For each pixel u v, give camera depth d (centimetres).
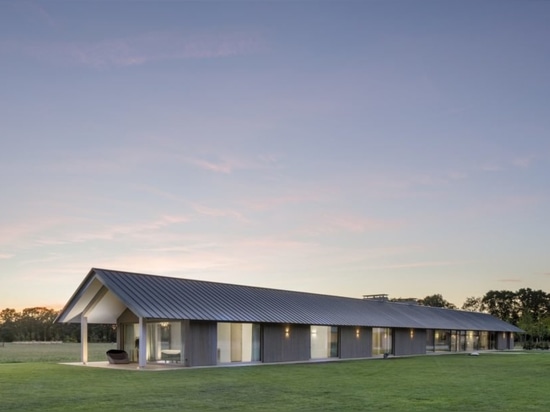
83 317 2644
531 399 1405
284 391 1526
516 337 7150
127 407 1209
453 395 1474
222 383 1727
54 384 1677
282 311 3005
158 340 2588
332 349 3278
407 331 3984
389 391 1552
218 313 2553
